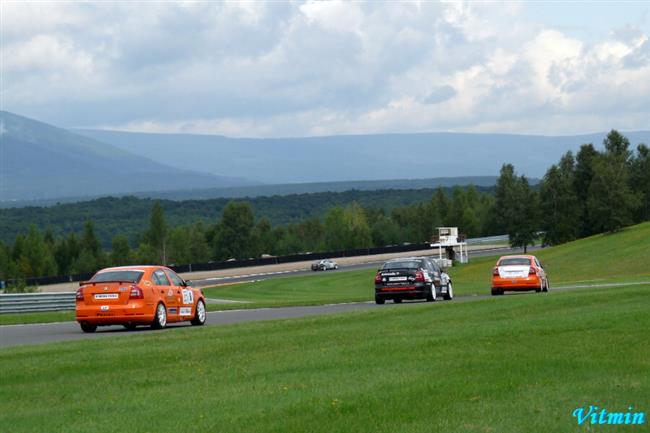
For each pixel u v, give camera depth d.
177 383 16.41
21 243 193.38
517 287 47.94
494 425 11.95
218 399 14.41
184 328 30.05
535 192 143.50
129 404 14.38
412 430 11.73
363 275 113.31
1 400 15.45
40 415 13.83
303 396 14.32
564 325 23.25
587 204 136.88
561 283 72.75
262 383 15.86
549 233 146.12
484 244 175.62
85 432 12.37
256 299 75.56
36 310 53.44
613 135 176.12
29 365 19.56
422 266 45.16
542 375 15.65
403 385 14.99
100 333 31.45
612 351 18.34
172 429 12.29
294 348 20.97
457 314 29.09
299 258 138.50
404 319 28.31
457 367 16.80
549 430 11.70
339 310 40.84
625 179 135.50
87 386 16.55
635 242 115.00
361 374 16.41
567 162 159.62
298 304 48.38
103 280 31.33
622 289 39.19
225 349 21.27
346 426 12.07
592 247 118.38
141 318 30.95
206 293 89.19
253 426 12.27
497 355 18.19
